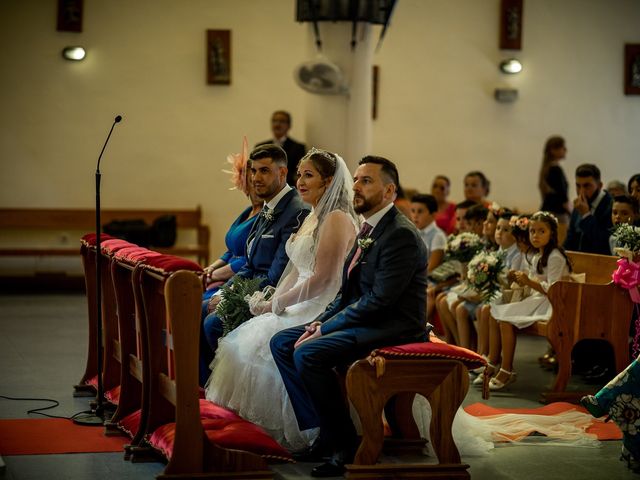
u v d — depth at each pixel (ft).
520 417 17.70
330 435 14.49
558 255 21.18
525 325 20.71
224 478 13.56
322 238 16.07
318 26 27.78
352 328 14.51
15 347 25.61
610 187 27.61
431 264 27.12
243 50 40.01
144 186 39.75
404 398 15.61
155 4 39.32
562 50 41.47
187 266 13.92
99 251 17.52
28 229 38.88
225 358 15.74
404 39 40.78
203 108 39.93
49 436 16.43
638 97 41.93
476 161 41.47
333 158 16.43
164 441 14.37
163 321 15.34
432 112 41.14
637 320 20.04
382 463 14.78
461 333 24.00
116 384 19.27
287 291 16.35
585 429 17.52
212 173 40.16
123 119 39.42
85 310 33.09
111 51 39.14
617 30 41.68
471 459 15.56
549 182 34.91
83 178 39.27
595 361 23.04
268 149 17.89
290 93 40.34
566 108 41.65
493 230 24.71
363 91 28.04
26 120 38.65
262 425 15.38
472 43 41.09
